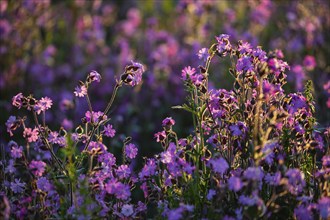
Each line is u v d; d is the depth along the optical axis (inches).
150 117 243.0
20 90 251.1
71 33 303.9
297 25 260.1
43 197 113.7
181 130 231.1
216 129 116.3
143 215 116.3
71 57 292.7
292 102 114.1
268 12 278.2
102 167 112.4
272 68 105.4
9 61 252.8
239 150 112.1
